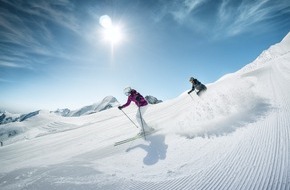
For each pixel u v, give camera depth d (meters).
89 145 7.38
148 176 3.60
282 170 2.53
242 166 2.97
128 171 4.03
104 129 11.70
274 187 2.24
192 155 3.99
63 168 4.68
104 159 5.04
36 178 4.24
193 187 2.81
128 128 9.76
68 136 12.27
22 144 12.89
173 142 5.04
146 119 11.94
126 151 5.34
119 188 3.33
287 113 4.69
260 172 2.65
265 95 7.37
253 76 15.75
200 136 4.89
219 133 4.69
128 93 6.81
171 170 3.60
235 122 5.11
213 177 2.92
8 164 6.83
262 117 4.91
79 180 3.85
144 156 4.69
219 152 3.72
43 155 7.43
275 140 3.45
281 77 11.66
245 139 3.91
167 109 15.66
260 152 3.21
